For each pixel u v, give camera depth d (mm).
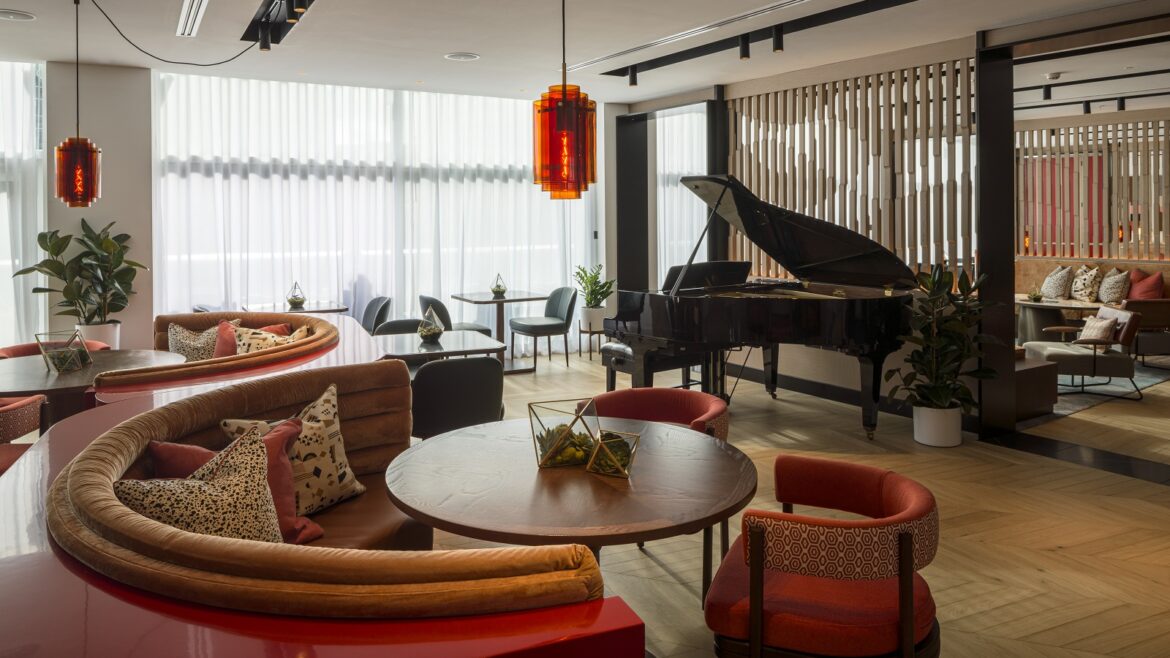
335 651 1278
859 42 6594
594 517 2293
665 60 7480
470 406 5133
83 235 7594
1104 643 3166
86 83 7496
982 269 6250
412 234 9703
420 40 6500
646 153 10438
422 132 9703
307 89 9172
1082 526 4402
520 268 10320
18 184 8125
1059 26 5762
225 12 5598
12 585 1517
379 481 3430
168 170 8570
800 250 6215
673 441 3100
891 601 2354
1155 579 3736
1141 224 10461
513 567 1463
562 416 2838
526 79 8328
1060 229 11312
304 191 9234
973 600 3539
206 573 1478
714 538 4270
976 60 6207
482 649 1289
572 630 1350
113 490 1989
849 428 6590
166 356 5141
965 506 4727
